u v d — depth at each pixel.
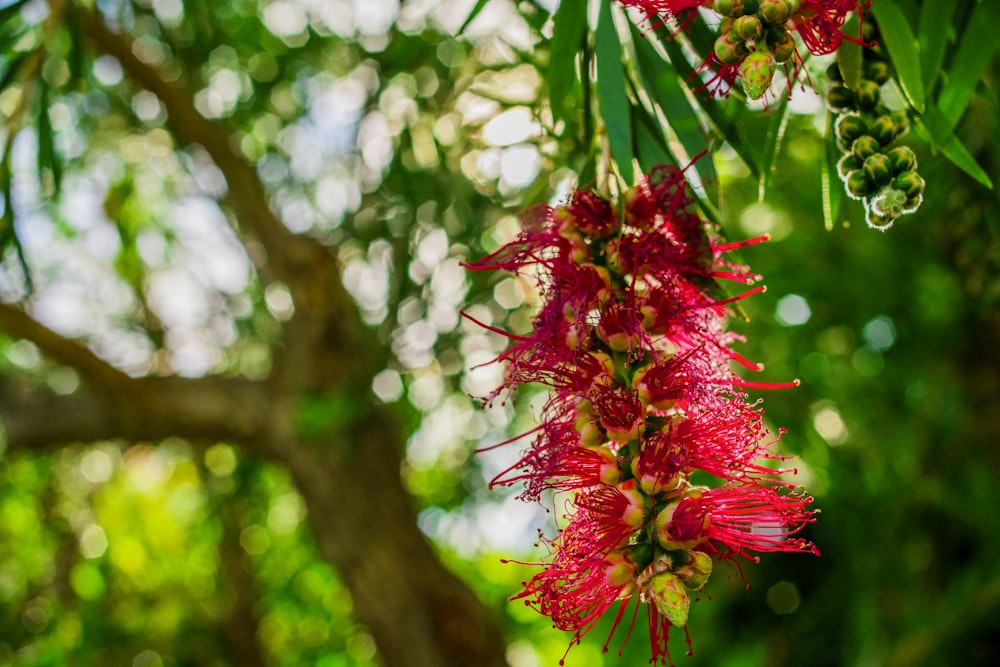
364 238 4.26
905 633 4.04
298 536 7.14
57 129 3.90
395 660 4.34
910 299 4.27
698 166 1.46
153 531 7.08
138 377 4.39
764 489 1.29
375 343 4.47
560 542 1.30
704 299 1.39
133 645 6.45
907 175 1.42
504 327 4.07
